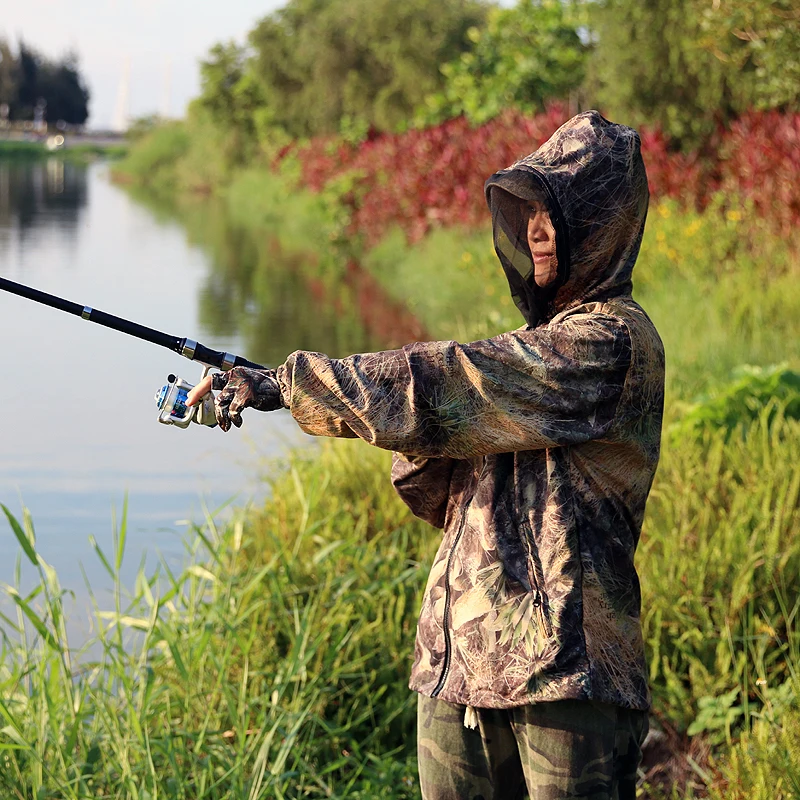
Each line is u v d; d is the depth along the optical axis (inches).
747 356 306.3
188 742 138.0
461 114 775.7
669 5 566.9
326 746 145.7
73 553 213.3
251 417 314.3
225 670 144.3
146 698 132.9
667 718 148.9
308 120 1327.5
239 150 1631.4
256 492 246.4
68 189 1706.4
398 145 768.3
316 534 185.6
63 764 124.5
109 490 252.2
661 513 175.9
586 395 86.4
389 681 155.1
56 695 135.9
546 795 87.4
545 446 87.0
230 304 540.1
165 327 467.2
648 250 435.5
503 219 93.6
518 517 89.7
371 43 1158.3
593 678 86.2
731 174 477.7
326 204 781.3
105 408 332.5
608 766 87.6
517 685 87.0
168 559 209.2
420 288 563.2
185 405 93.7
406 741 149.9
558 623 86.7
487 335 335.9
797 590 156.3
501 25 772.6
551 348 86.7
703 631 153.7
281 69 1357.0
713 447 191.9
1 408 330.6
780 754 121.9
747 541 162.1
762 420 193.2
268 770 136.0
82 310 97.3
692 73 564.4
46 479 260.1
